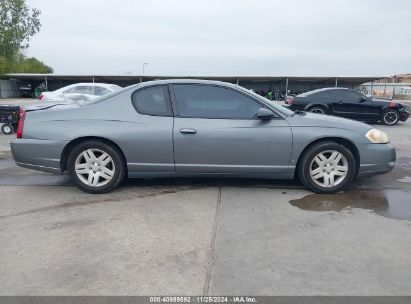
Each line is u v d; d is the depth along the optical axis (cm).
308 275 278
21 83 4678
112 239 338
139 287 263
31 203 436
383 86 5072
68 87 1357
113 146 464
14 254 309
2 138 988
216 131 452
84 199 450
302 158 468
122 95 469
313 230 360
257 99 466
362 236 346
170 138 454
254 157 459
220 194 469
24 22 4722
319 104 1352
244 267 289
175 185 507
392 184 523
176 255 308
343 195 470
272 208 420
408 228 366
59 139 456
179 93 466
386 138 486
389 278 275
